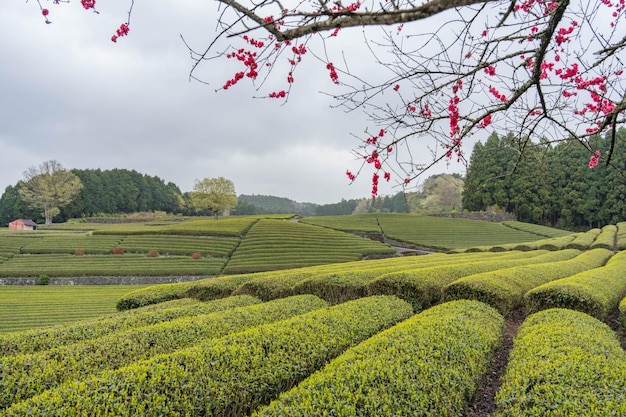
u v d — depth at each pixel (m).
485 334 6.55
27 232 49.12
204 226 47.59
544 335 6.27
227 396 4.55
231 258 34.22
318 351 5.84
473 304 8.75
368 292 10.88
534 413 3.93
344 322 7.14
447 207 78.50
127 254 35.12
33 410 3.73
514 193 57.69
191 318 7.59
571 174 55.44
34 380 4.86
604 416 3.64
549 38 2.54
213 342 5.68
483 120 3.40
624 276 12.72
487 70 3.56
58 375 5.07
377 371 4.57
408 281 10.46
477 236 47.28
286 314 8.30
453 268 12.74
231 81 3.11
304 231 46.34
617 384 4.22
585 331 6.37
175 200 105.12
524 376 4.73
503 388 4.76
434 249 41.06
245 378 4.86
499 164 57.97
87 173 83.75
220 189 71.12
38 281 27.88
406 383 4.41
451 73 2.91
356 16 1.96
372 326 7.34
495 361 7.03
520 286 10.84
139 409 3.91
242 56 3.04
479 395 5.70
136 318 8.12
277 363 5.27
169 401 4.14
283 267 30.95
